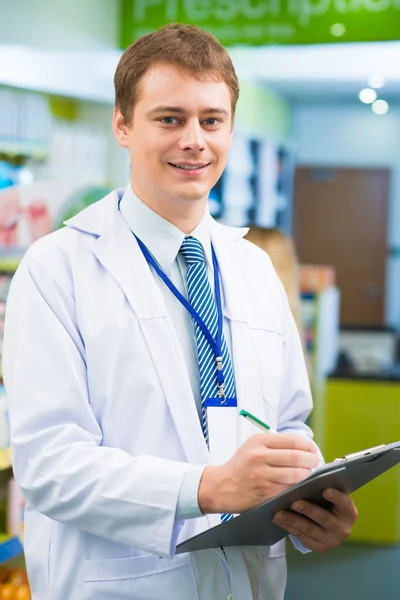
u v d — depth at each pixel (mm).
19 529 3734
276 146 12453
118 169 7285
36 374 1588
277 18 5566
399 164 13672
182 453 1636
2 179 6098
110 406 1623
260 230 4387
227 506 1454
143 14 5965
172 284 1722
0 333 3787
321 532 1616
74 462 1531
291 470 1435
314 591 4879
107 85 6969
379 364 7137
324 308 7371
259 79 10117
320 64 7438
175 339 1663
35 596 1734
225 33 5680
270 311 1866
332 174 13789
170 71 1561
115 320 1643
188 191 1622
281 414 1915
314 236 13891
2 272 4621
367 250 13797
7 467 3553
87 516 1529
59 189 4668
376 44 5520
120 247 1713
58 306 1632
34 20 5262
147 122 1595
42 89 6535
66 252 1685
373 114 13609
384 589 4945
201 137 1577
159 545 1497
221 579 1671
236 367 1737
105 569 1626
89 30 5887
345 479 1502
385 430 6336
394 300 13883
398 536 5934
